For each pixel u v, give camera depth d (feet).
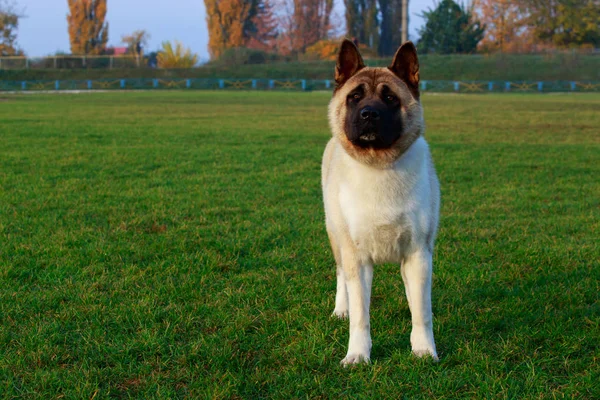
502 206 30.81
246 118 84.17
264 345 15.19
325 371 14.05
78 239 23.99
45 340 15.07
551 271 20.70
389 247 14.58
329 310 17.49
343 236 14.89
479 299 18.42
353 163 14.56
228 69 233.14
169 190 33.99
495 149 51.47
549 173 40.40
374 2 289.12
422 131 15.14
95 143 53.83
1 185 34.12
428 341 14.60
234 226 26.43
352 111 14.69
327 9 299.17
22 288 18.66
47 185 34.53
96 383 13.10
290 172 39.81
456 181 37.93
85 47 301.84
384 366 14.06
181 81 214.90
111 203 30.63
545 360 14.20
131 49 321.73
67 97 147.23
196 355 14.44
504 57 221.46
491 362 14.06
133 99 138.51
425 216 14.35
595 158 46.42
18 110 96.43
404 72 15.53
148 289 18.80
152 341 14.97
